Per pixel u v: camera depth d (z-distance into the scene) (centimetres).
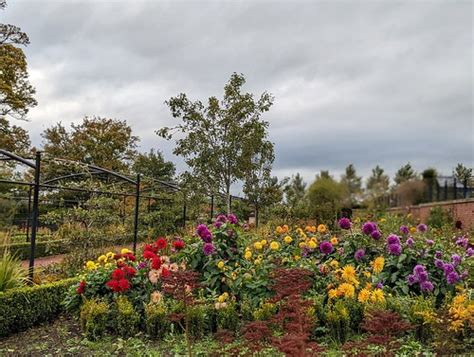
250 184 1497
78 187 958
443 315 398
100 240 930
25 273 612
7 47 1870
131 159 2797
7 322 500
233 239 584
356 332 445
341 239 635
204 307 477
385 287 507
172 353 421
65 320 561
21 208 1412
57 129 2645
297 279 418
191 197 1392
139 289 526
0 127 1997
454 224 1323
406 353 385
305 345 281
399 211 1498
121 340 454
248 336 309
